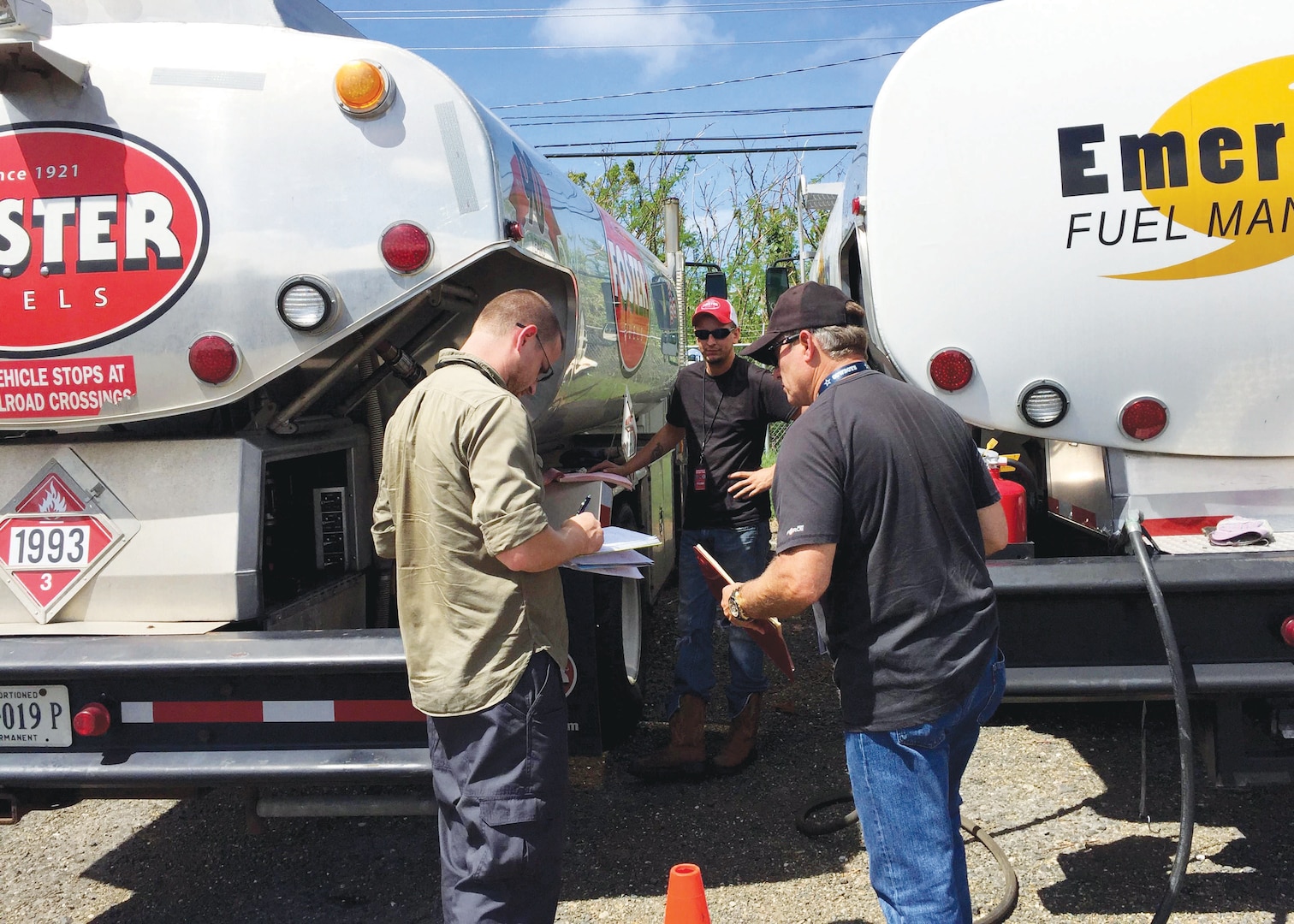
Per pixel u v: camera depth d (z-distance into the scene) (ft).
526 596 7.60
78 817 12.90
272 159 9.15
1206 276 9.17
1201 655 8.76
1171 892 8.40
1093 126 9.16
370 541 12.03
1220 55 8.98
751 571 13.61
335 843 12.03
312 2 11.20
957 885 7.55
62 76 9.11
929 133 9.47
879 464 7.11
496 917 7.50
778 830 11.82
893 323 9.66
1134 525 8.71
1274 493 9.55
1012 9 9.29
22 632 9.13
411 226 9.14
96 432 10.05
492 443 7.30
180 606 9.39
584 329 13.51
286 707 8.59
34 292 9.25
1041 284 9.37
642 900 10.30
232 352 9.12
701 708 13.37
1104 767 13.01
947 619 7.20
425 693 7.56
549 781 7.55
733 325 13.61
